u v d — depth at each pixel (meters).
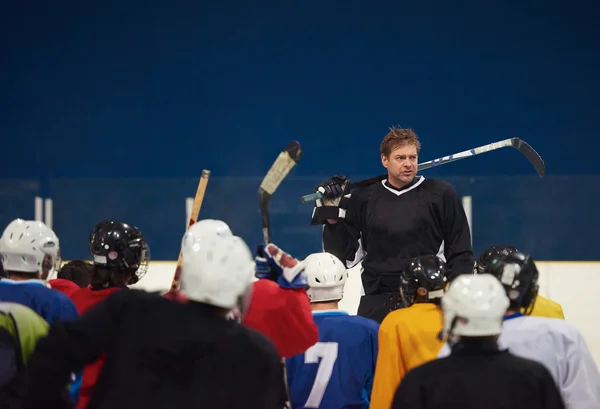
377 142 45.03
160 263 29.73
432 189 13.54
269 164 45.62
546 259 29.48
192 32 45.88
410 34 44.75
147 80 45.91
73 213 30.75
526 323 8.70
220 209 30.16
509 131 44.12
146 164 45.88
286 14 45.47
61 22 46.00
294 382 10.59
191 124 45.84
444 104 44.53
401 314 9.91
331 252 13.76
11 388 6.81
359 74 45.12
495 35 44.12
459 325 7.07
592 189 29.33
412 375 7.05
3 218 31.19
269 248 8.91
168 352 6.45
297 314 8.95
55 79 46.00
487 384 6.85
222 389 6.42
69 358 6.54
